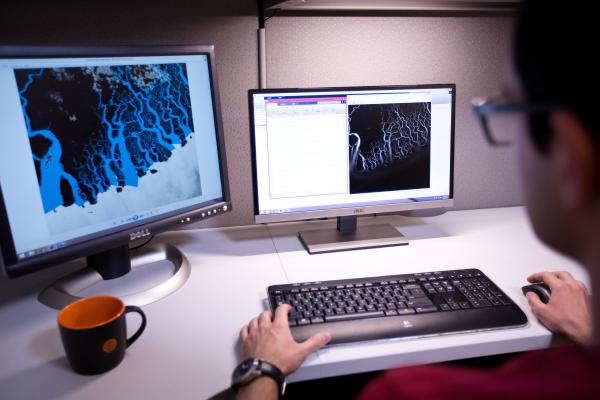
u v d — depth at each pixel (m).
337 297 0.78
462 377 0.33
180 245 1.08
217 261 0.99
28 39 0.96
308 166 1.02
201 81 0.92
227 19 1.04
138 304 0.80
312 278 0.90
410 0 1.04
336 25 1.10
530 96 0.30
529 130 0.31
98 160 0.79
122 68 0.80
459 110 1.25
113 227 0.83
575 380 0.28
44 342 0.71
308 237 1.08
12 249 0.69
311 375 0.65
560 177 0.29
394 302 0.76
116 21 0.99
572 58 0.27
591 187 0.27
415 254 1.01
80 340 0.60
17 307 0.81
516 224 1.19
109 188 0.81
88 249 0.79
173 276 0.88
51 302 0.82
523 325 0.73
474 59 1.21
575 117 0.27
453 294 0.79
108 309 0.69
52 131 0.73
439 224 1.20
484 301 0.77
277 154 1.00
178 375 0.63
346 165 1.04
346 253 1.02
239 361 0.66
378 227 1.15
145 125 0.85
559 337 0.72
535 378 0.30
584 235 0.30
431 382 0.34
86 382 0.61
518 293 0.84
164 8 1.01
